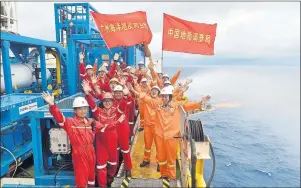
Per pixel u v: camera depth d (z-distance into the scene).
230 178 14.27
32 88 8.48
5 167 5.33
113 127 4.31
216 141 21.56
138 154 6.59
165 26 6.56
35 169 4.76
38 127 4.61
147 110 5.66
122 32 6.37
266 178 14.29
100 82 6.89
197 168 4.20
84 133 3.86
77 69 9.64
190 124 4.07
